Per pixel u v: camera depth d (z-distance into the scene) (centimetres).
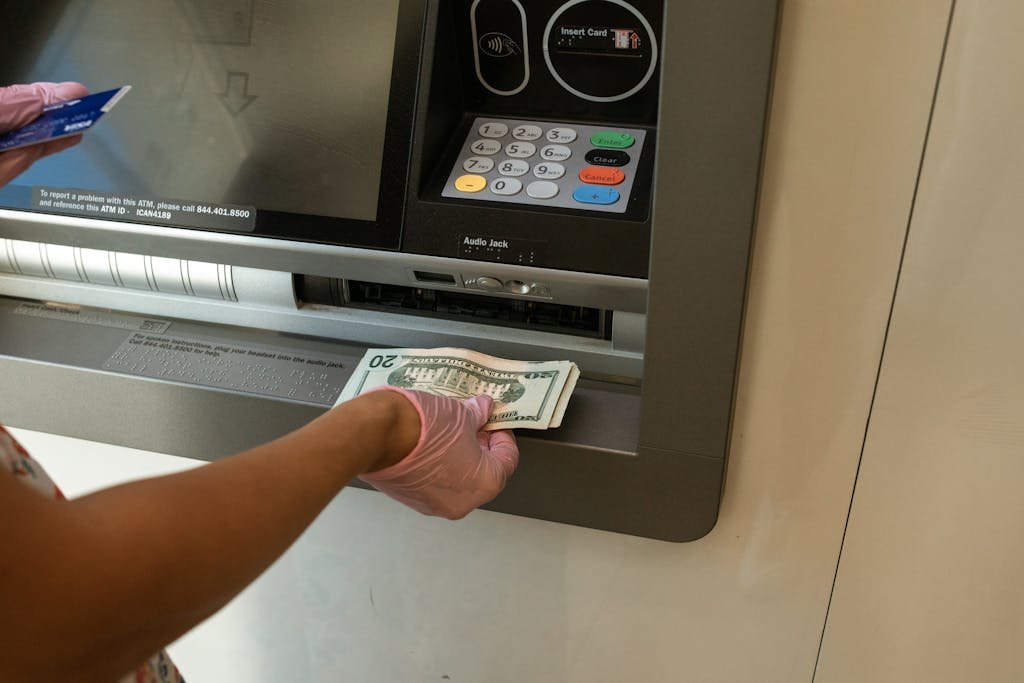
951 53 83
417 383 107
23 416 123
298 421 111
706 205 89
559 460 106
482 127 112
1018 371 97
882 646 122
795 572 118
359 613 140
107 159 114
